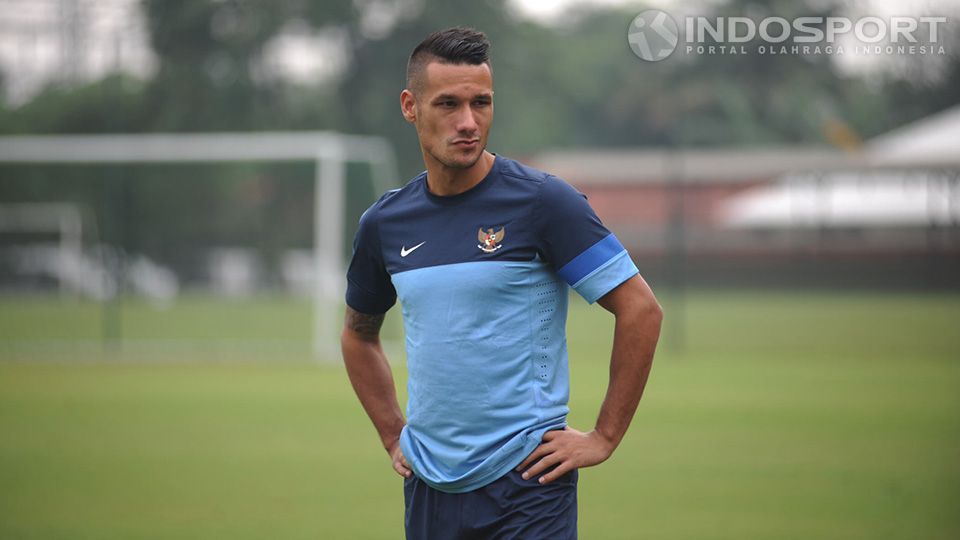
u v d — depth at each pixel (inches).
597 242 136.2
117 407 485.4
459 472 138.8
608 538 246.8
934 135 1216.8
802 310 1115.9
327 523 263.7
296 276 1175.0
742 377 592.1
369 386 157.1
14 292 1112.2
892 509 273.9
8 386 566.9
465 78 133.7
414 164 1587.1
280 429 421.4
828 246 1403.8
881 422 425.7
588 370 636.7
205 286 1152.2
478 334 136.6
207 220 1151.0
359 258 149.3
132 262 1104.8
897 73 1831.9
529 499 137.1
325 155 763.4
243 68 1512.1
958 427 412.5
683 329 912.3
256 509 280.1
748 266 1454.2
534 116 1803.6
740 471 327.6
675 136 1911.9
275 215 1170.0
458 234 138.1
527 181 137.3
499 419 136.9
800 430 407.2
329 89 1572.3
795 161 1368.1
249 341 829.2
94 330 898.1
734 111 1877.5
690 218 1473.9
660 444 377.7
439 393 138.3
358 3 1579.7
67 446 382.6
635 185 1494.8
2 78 1294.3
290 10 1560.0
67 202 1105.4
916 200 1261.1
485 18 1699.1
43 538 249.9
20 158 788.0
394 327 782.5
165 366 673.6
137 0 1456.7
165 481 319.0
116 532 255.3
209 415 459.8
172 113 1464.1
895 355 712.4
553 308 139.4
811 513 270.4
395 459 150.5
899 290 1379.2
